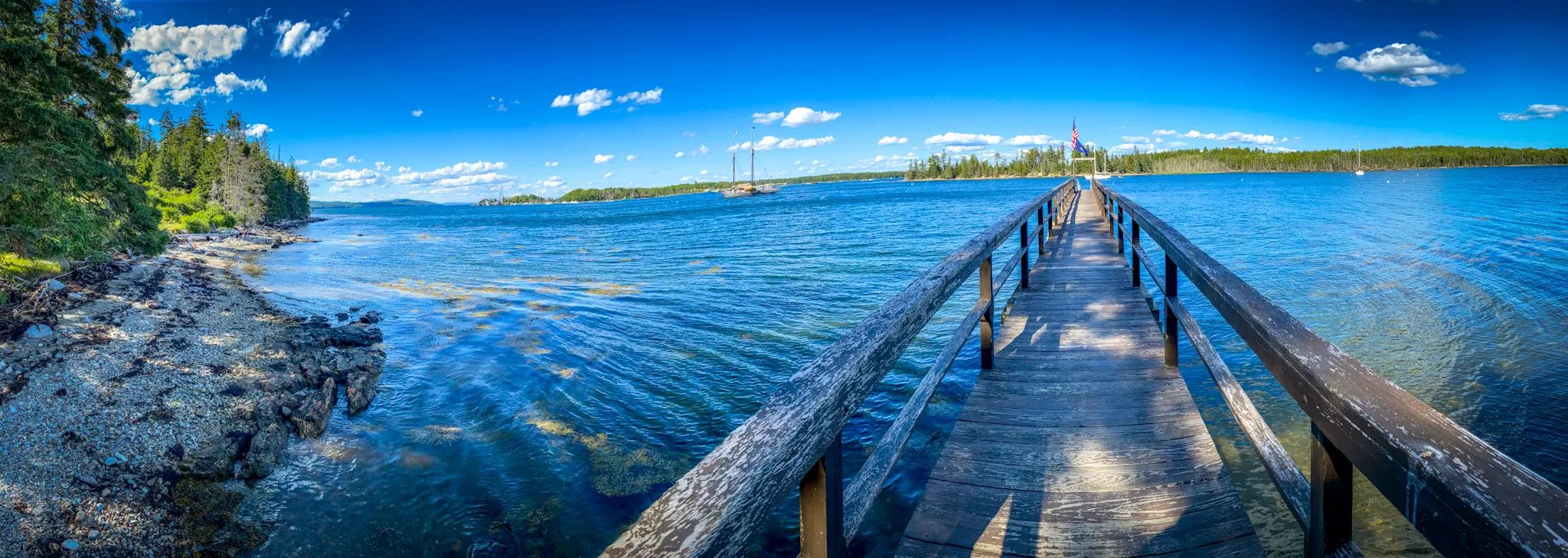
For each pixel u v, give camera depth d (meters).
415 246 33.88
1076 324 5.35
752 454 0.97
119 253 18.48
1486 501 0.71
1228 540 2.21
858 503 1.72
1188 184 93.69
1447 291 10.34
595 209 115.25
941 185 160.12
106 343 9.02
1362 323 8.55
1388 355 7.16
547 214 100.44
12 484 5.27
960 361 7.10
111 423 6.50
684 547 0.77
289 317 12.29
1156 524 2.33
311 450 6.10
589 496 4.92
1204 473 2.67
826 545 1.24
